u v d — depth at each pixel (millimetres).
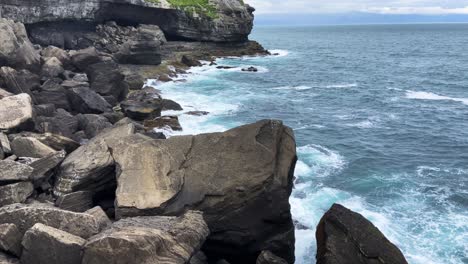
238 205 15336
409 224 18953
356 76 65812
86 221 13047
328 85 56219
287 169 16250
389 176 24875
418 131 34938
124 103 32125
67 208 15891
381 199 21625
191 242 12273
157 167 16094
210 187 15539
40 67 36938
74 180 16422
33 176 16547
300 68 72812
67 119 26125
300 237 17781
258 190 15320
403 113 41094
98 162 16719
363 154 28703
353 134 33531
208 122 33031
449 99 47969
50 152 19172
